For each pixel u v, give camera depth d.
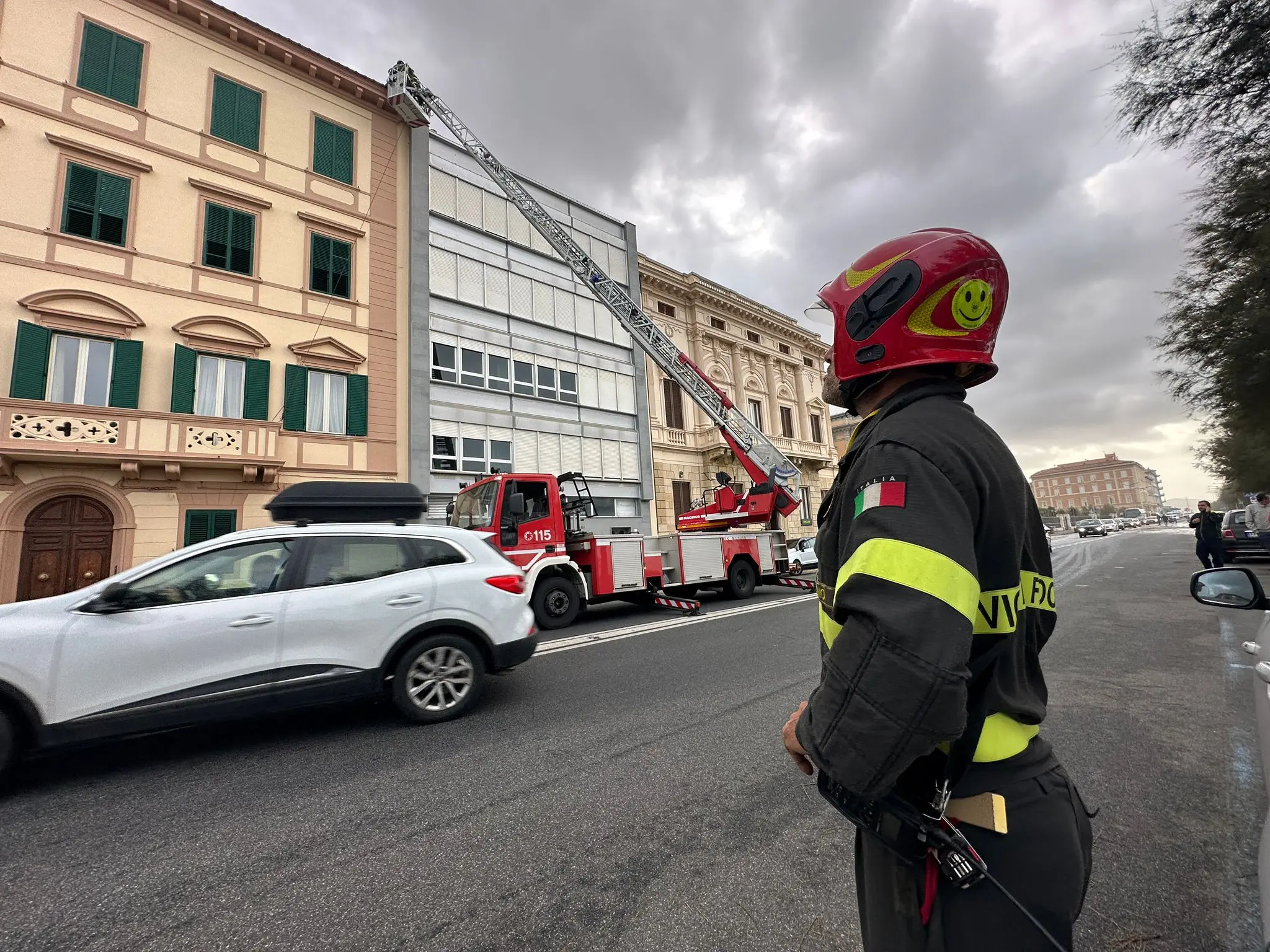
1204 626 7.20
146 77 12.92
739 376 25.20
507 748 3.92
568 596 9.23
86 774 3.66
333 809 3.11
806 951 1.99
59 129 11.83
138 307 12.17
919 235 1.13
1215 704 4.36
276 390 13.57
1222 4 6.49
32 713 3.42
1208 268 9.48
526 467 17.64
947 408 1.00
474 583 4.82
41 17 11.91
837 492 1.09
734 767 3.49
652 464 20.94
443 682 4.59
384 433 15.01
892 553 0.81
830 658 0.85
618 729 4.22
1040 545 1.08
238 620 3.96
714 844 2.68
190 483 12.12
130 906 2.32
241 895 2.38
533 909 2.26
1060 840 0.93
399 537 4.73
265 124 14.34
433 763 3.71
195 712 3.77
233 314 13.27
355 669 4.27
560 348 19.03
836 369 1.24
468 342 16.91
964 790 0.95
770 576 12.95
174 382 12.25
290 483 13.39
